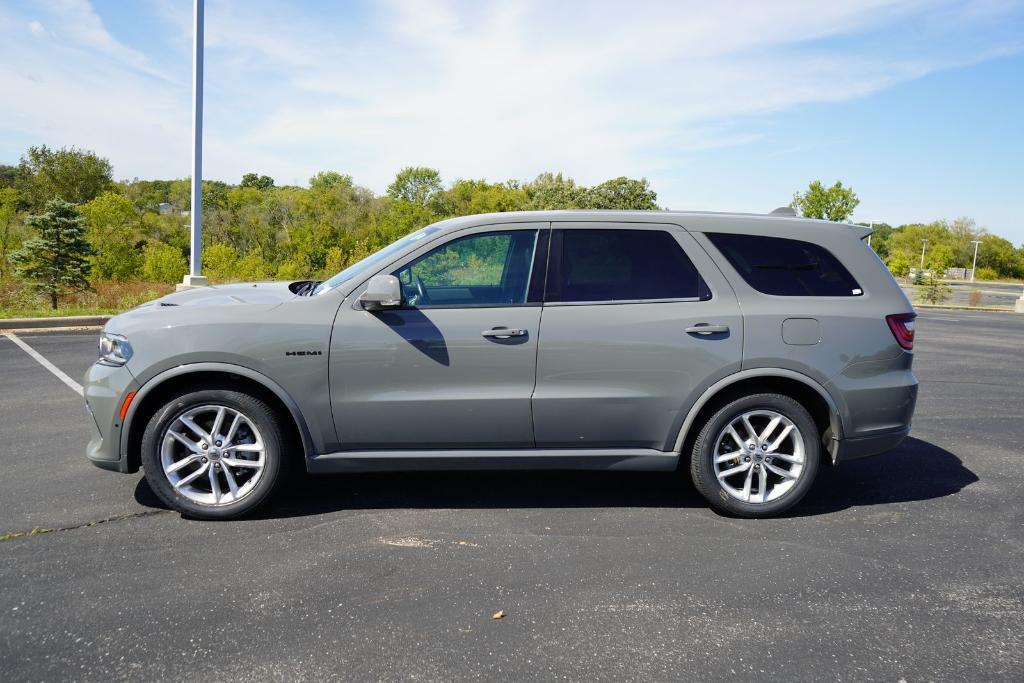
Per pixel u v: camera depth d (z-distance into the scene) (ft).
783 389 13.56
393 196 331.98
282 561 11.10
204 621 9.27
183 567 10.84
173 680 7.97
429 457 12.91
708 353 12.82
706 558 11.44
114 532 12.14
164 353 12.20
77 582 10.30
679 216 13.48
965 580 10.74
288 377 12.38
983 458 17.46
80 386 23.62
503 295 12.86
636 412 12.90
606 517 13.21
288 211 236.84
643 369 12.80
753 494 13.44
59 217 51.19
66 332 36.60
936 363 33.88
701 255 13.20
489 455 12.96
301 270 150.82
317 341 12.40
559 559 11.33
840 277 13.43
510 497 14.24
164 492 12.53
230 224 229.66
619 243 13.21
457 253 12.97
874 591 10.36
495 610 9.66
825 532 12.62
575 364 12.72
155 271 132.77
